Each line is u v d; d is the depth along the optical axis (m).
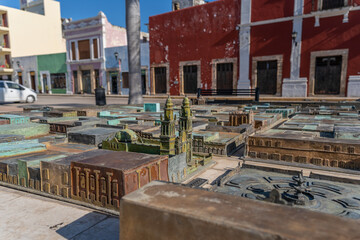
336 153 3.57
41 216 2.36
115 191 2.30
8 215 2.38
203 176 3.44
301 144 3.80
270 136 4.11
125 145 3.55
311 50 15.59
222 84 19.30
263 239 1.05
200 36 19.55
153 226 1.33
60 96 25.53
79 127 5.49
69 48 27.39
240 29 17.78
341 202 2.22
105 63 25.34
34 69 30.50
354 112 7.93
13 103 15.39
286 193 2.42
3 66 32.69
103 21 24.80
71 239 2.00
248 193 2.44
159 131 5.28
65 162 2.71
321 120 6.50
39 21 33.47
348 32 14.45
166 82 21.73
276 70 17.06
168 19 20.84
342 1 14.43
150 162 2.54
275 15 16.44
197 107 10.61
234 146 4.82
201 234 1.19
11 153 3.58
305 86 15.94
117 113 8.76
